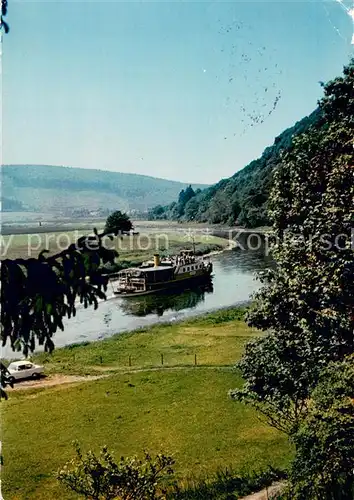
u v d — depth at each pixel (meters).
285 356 17.23
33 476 19.14
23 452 21.28
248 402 17.98
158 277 72.62
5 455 20.73
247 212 165.00
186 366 33.69
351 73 18.00
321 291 15.12
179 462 19.69
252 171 198.50
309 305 15.59
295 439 13.62
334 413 12.95
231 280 79.62
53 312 4.66
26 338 4.55
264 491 15.96
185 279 75.38
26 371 32.72
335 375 13.94
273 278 18.41
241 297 65.19
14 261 4.59
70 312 4.75
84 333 47.69
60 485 18.36
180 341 41.94
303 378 16.02
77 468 13.38
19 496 17.80
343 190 16.47
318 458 12.77
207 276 78.94
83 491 12.95
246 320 18.52
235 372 30.86
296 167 18.08
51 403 27.80
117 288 72.06
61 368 35.41
